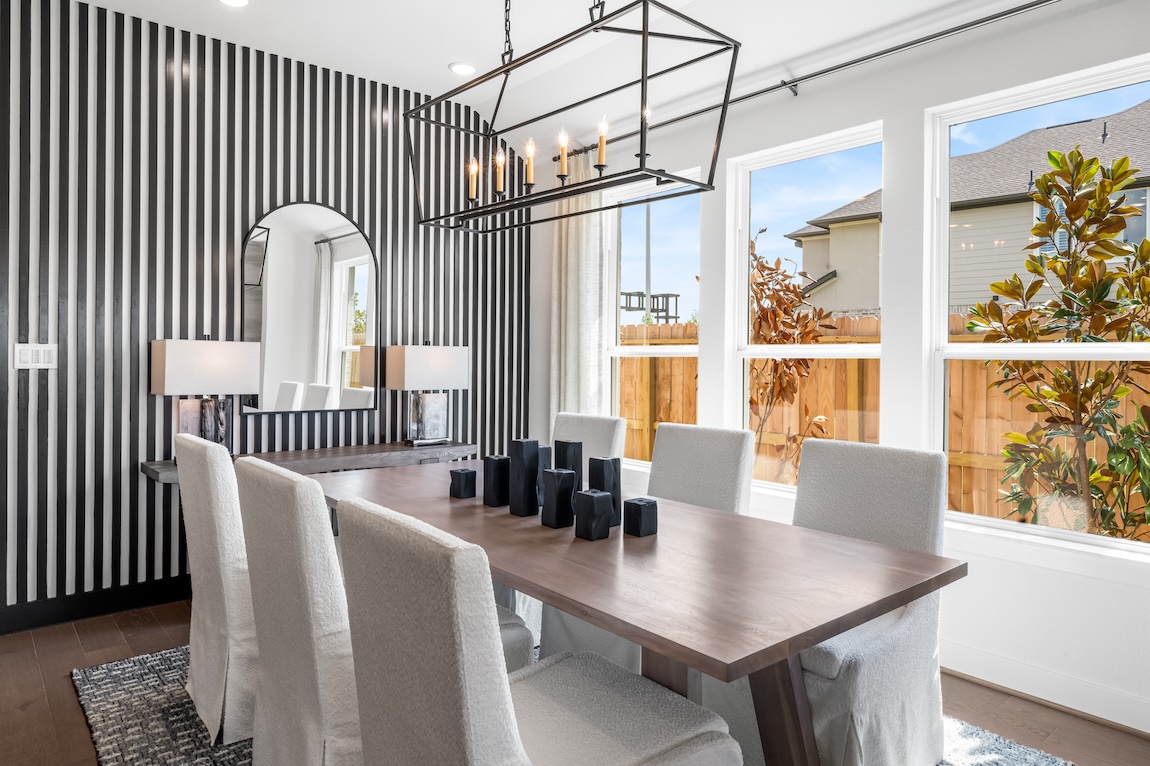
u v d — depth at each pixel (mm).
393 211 4371
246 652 2234
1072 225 2678
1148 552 2480
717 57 3525
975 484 2932
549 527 2133
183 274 3629
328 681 1652
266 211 3896
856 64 3160
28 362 3201
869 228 3311
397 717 1233
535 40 3729
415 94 4465
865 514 2283
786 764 1576
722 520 2262
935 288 3021
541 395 4957
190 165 3650
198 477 2205
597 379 4465
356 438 4238
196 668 2414
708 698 2084
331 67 4086
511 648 1950
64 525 3326
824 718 1802
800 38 3230
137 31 3488
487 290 4816
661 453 2961
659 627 1342
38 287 3230
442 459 4105
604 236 4441
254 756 1986
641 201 2445
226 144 3764
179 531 3646
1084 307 2648
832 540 2016
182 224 3627
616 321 4531
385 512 1235
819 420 3502
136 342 3500
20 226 3178
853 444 2377
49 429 3279
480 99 4598
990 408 2891
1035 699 2609
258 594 1856
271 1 3342
